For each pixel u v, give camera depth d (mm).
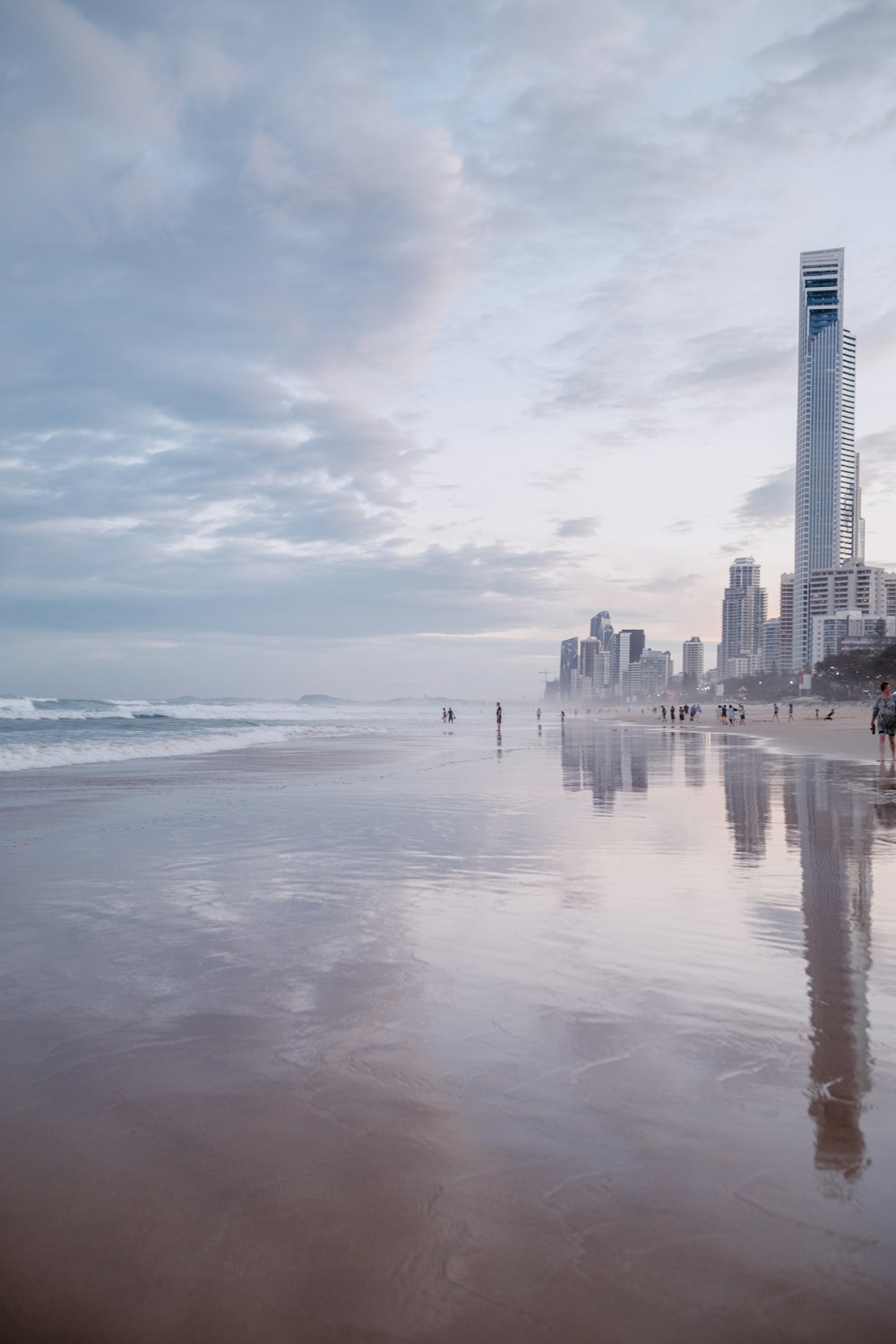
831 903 6180
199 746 32344
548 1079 3152
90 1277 2066
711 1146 2633
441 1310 1931
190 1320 1923
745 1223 2221
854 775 18719
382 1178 2461
